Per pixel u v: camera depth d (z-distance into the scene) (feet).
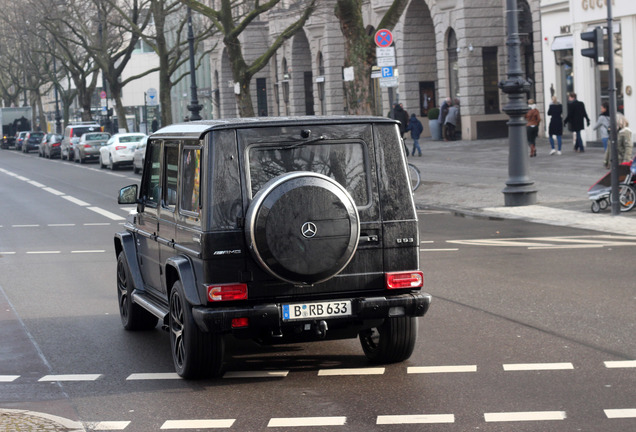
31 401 24.50
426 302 25.62
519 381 24.38
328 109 191.01
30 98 315.99
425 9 164.14
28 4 198.29
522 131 68.90
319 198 24.43
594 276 40.29
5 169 164.14
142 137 148.87
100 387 25.79
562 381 24.14
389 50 83.46
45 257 54.03
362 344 28.17
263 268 24.48
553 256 46.50
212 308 24.71
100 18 184.34
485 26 146.20
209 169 24.82
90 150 175.01
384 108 173.37
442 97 154.61
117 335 32.89
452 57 152.66
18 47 264.72
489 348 28.35
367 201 25.66
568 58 125.80
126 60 193.98
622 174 62.54
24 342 32.19
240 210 24.73
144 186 31.83
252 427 21.44
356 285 25.52
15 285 44.60
